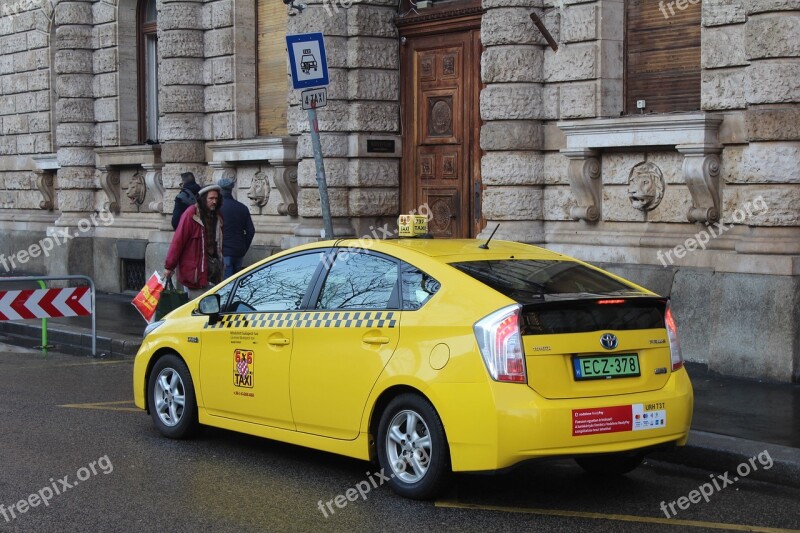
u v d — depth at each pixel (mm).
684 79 12031
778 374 10492
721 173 11445
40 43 23031
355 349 7336
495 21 13008
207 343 8594
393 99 15414
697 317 11375
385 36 15328
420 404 6906
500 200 13211
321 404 7562
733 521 6789
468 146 14633
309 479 7746
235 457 8422
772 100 10641
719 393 10039
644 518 6816
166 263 12758
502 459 6496
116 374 12461
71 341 15133
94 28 21125
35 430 9352
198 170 18281
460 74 14695
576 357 6734
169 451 8602
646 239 12039
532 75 12977
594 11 12430
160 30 18375
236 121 17547
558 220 13062
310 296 7883
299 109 15742
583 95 12594
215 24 17766
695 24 11906
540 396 6562
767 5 10617
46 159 22875
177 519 6766
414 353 6945
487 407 6512
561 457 6566
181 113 18156
